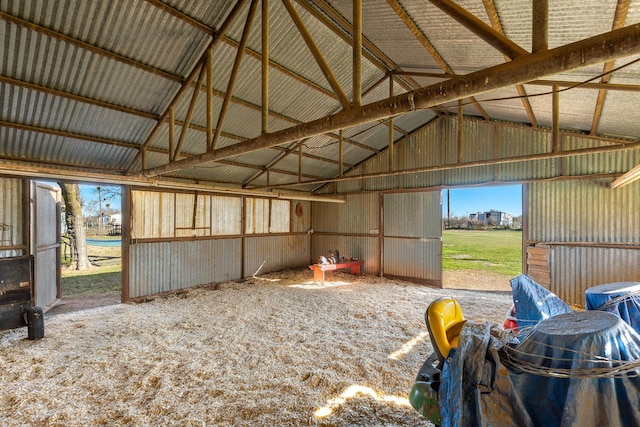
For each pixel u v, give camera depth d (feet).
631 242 17.25
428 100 6.11
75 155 16.12
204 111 15.69
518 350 4.95
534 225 20.06
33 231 16.17
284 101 16.88
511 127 20.94
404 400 8.82
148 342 12.82
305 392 9.20
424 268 24.88
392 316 16.51
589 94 12.17
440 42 11.34
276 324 15.12
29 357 11.34
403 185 26.04
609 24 7.80
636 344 4.64
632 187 17.28
